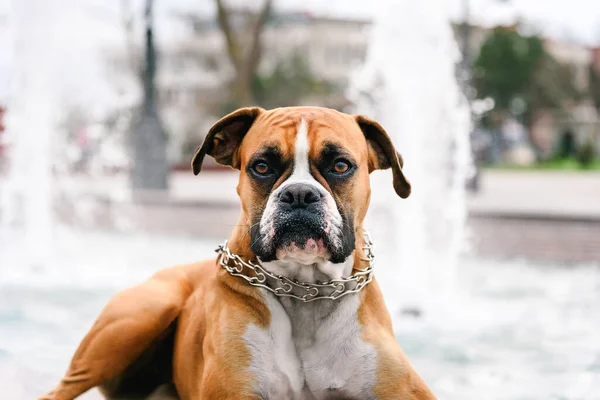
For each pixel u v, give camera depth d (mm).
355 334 3658
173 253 11664
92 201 17297
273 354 3605
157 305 4090
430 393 3693
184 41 43344
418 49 10234
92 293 8594
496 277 9641
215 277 3930
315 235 3465
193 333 3955
